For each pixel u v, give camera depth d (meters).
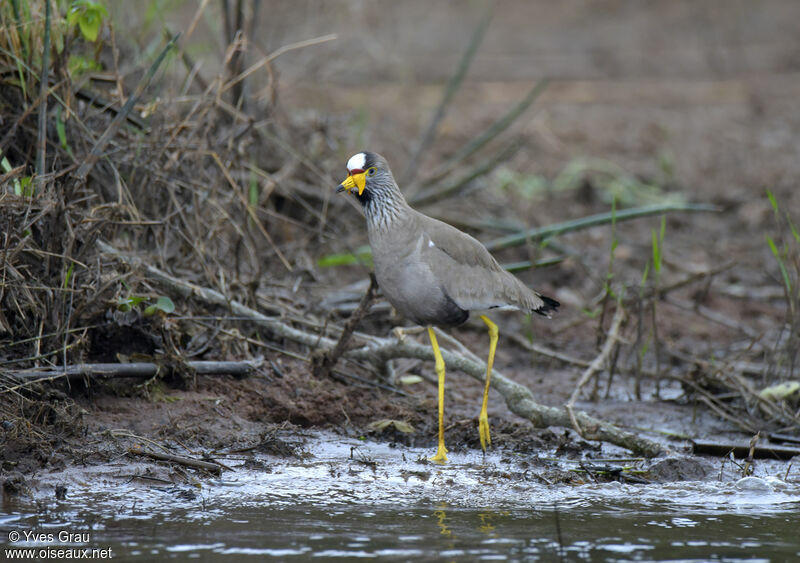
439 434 9.95
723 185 22.06
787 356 13.05
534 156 22.23
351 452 9.91
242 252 13.52
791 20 36.12
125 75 12.88
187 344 11.08
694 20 35.84
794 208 20.66
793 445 10.84
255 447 9.85
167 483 8.92
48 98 11.37
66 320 10.06
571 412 10.49
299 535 7.79
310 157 15.55
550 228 14.62
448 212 17.58
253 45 15.44
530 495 8.98
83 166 10.51
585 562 7.37
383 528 7.99
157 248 11.77
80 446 9.30
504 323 15.12
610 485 9.34
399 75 26.69
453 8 34.81
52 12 11.44
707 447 10.52
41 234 10.27
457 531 7.96
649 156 23.30
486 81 27.98
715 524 8.30
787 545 7.81
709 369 12.30
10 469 8.80
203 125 13.09
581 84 28.72
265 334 12.09
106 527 7.86
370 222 9.90
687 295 16.59
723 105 28.02
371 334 13.31
